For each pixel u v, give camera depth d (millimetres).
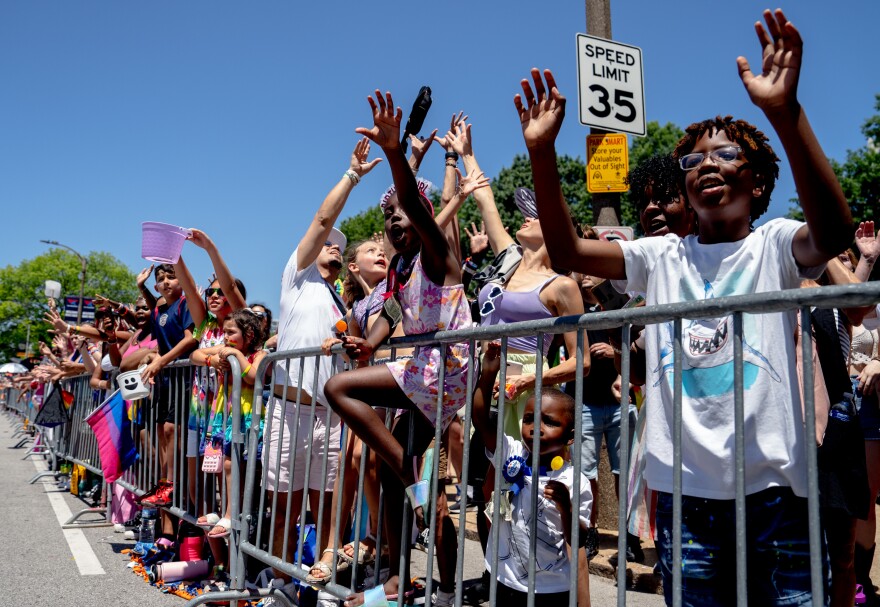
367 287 4816
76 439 8523
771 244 2006
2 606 4219
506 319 3688
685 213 3297
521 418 3482
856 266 3584
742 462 1793
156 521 5711
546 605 3059
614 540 5086
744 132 2127
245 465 4234
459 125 4406
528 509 3076
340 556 3539
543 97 2158
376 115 2629
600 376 4465
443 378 2691
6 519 6902
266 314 5082
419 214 2719
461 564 2545
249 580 4539
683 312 1926
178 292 5852
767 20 1729
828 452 2402
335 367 3346
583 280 4598
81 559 5391
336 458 3977
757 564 1908
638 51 5656
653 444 2082
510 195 24375
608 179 5688
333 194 4117
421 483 2764
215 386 4809
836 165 24672
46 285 18453
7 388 26516
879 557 4652
